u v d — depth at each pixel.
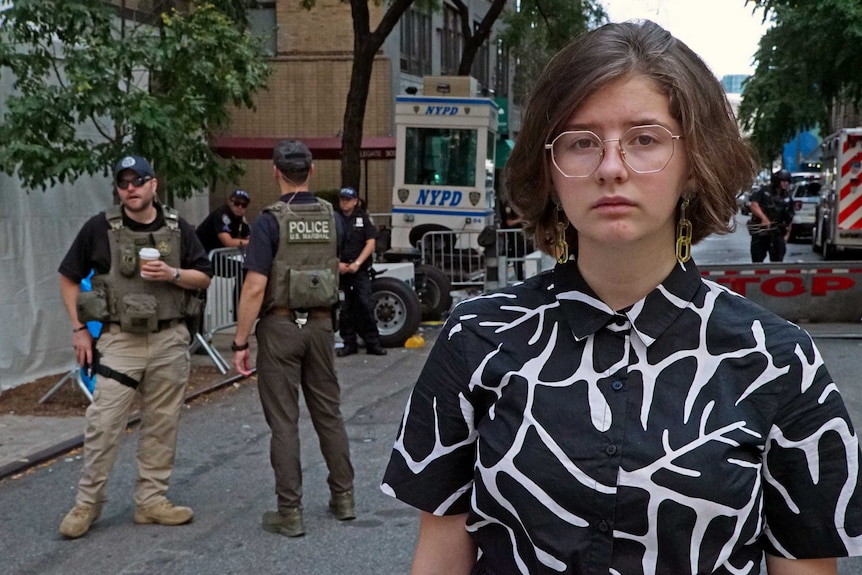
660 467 1.43
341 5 22.25
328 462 5.14
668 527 1.43
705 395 1.46
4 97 8.26
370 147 19.95
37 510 5.36
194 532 4.97
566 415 1.49
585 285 1.55
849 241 20.59
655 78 1.46
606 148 1.46
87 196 9.20
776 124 21.17
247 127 22.83
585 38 1.54
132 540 4.86
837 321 11.63
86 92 7.88
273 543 4.80
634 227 1.46
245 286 4.84
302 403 8.01
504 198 1.74
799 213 28.20
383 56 22.55
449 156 14.23
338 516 5.14
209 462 6.36
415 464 1.65
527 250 13.38
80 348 4.99
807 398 1.46
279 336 4.88
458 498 1.66
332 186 23.80
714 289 1.54
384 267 11.41
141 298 4.86
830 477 1.46
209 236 10.95
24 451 6.50
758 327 1.48
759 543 1.56
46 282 8.71
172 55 8.27
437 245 13.46
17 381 8.38
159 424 5.06
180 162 8.45
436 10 20.53
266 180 23.33
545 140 1.54
